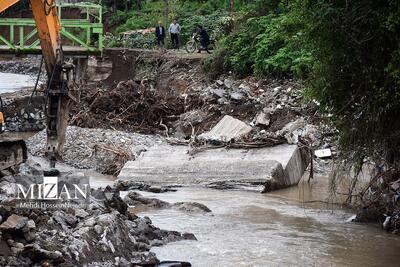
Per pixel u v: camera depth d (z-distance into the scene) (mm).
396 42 17328
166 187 25719
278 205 22625
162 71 44531
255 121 33719
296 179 26891
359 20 17672
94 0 72312
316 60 19734
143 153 28125
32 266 12734
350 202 22188
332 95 19453
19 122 40000
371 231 19000
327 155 29266
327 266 15453
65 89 22484
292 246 17188
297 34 20172
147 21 66250
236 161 26438
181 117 36719
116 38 56719
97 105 37594
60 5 37531
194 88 41438
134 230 16625
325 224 19844
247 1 52500
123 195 23844
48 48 22438
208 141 28812
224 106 36250
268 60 38844
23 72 73938
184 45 53062
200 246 16875
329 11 17672
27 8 66500
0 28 66500
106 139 33062
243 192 25047
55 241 13648
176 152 28047
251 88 38656
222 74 42562
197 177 26094
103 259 14164
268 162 26016
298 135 28578
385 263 15820
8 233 12977
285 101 34625
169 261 15094
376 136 18828
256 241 17609
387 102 17844
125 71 46125
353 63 18359
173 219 20016
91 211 15742
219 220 20078
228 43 43469
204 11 58812
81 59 46031
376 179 20047
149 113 36969
